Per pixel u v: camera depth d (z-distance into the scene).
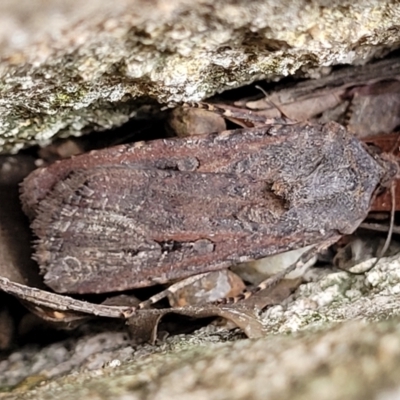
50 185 0.17
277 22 0.16
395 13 0.16
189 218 0.17
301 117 0.17
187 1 0.15
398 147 0.17
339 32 0.16
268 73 0.17
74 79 0.16
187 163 0.17
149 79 0.16
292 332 0.16
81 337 0.17
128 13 0.15
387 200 0.17
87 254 0.17
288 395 0.15
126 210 0.17
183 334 0.17
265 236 0.17
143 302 0.17
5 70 0.15
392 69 0.17
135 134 0.17
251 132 0.17
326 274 0.17
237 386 0.15
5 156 0.17
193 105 0.17
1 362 0.17
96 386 0.15
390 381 0.14
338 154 0.17
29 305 0.17
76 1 0.15
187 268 0.17
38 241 0.17
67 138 0.17
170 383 0.15
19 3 0.15
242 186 0.17
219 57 0.16
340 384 0.14
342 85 0.17
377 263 0.17
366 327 0.15
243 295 0.17
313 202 0.17
